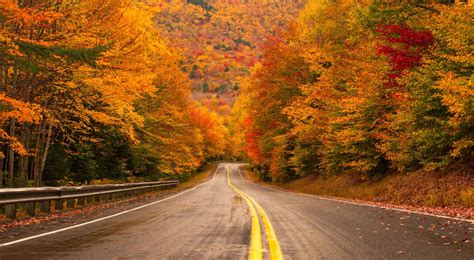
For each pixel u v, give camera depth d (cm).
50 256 591
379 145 1984
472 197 1246
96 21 1625
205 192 2675
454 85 1220
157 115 3155
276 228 847
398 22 1716
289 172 4109
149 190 3070
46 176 2323
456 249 608
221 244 672
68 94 1750
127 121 2044
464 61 1312
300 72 3162
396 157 1809
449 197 1387
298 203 1577
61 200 1392
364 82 1964
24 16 1241
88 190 1612
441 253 582
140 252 613
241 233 793
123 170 3109
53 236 782
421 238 707
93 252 618
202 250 622
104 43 1549
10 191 1026
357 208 1330
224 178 7362
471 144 1348
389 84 1797
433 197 1438
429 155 1616
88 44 1540
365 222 941
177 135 3775
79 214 1256
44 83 1619
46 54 1277
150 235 779
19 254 606
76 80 1611
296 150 3366
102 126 2627
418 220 956
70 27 1520
